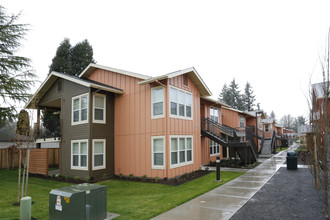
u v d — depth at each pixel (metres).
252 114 27.06
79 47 26.80
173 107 11.70
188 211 5.86
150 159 11.45
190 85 13.62
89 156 11.74
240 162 17.56
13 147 15.99
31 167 14.65
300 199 6.77
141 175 11.73
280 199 6.82
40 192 9.16
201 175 12.10
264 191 7.88
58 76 14.05
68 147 13.25
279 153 25.25
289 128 75.25
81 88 12.76
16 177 13.52
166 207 6.20
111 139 13.04
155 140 11.45
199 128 14.38
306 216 5.31
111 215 5.64
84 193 4.99
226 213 5.63
